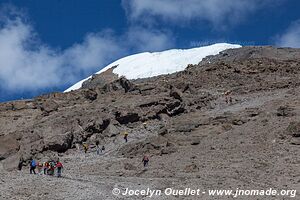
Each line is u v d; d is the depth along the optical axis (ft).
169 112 262.26
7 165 200.54
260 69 344.90
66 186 138.92
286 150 184.24
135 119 256.32
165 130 230.89
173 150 203.72
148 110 262.26
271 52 419.95
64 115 259.60
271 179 151.33
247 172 160.56
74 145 233.76
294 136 197.36
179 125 235.20
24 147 219.61
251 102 271.08
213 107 274.57
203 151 196.85
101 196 131.34
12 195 128.06
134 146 216.13
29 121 278.87
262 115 234.58
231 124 229.25
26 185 138.62
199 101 277.85
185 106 270.05
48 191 133.39
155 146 209.97
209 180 151.33
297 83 303.89
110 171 181.68
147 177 164.25
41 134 231.50
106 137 242.58
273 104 252.21
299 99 254.27
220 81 328.70
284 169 161.79
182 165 179.52
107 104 281.54
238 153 187.93
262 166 167.02
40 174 163.53
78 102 308.19
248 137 206.80
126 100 285.43
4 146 216.33
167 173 168.35
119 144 232.94
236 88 305.73
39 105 305.12
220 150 195.62
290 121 215.31
